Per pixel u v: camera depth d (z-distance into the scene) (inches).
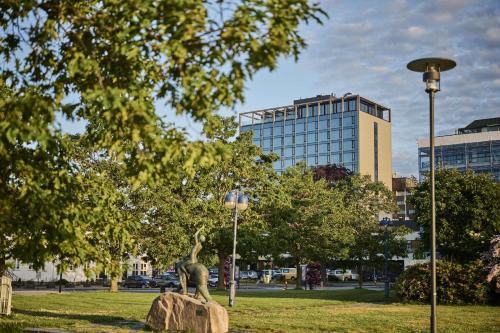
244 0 264.8
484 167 4003.4
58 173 322.3
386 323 672.4
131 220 377.1
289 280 2962.6
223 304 969.5
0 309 723.4
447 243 1272.1
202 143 287.6
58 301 1007.0
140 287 2175.2
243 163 1561.3
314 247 1903.3
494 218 1203.9
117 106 257.0
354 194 2743.6
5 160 297.9
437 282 1035.3
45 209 296.5
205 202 1508.4
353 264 2930.6
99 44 296.7
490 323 685.9
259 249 1603.1
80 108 327.6
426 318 740.7
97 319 682.2
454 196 1234.0
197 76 269.3
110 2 278.5
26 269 2169.0
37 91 308.5
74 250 324.8
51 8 297.9
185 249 1429.6
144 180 302.2
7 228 298.0
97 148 341.7
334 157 5196.9
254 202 1595.7
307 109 5452.8
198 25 264.1
